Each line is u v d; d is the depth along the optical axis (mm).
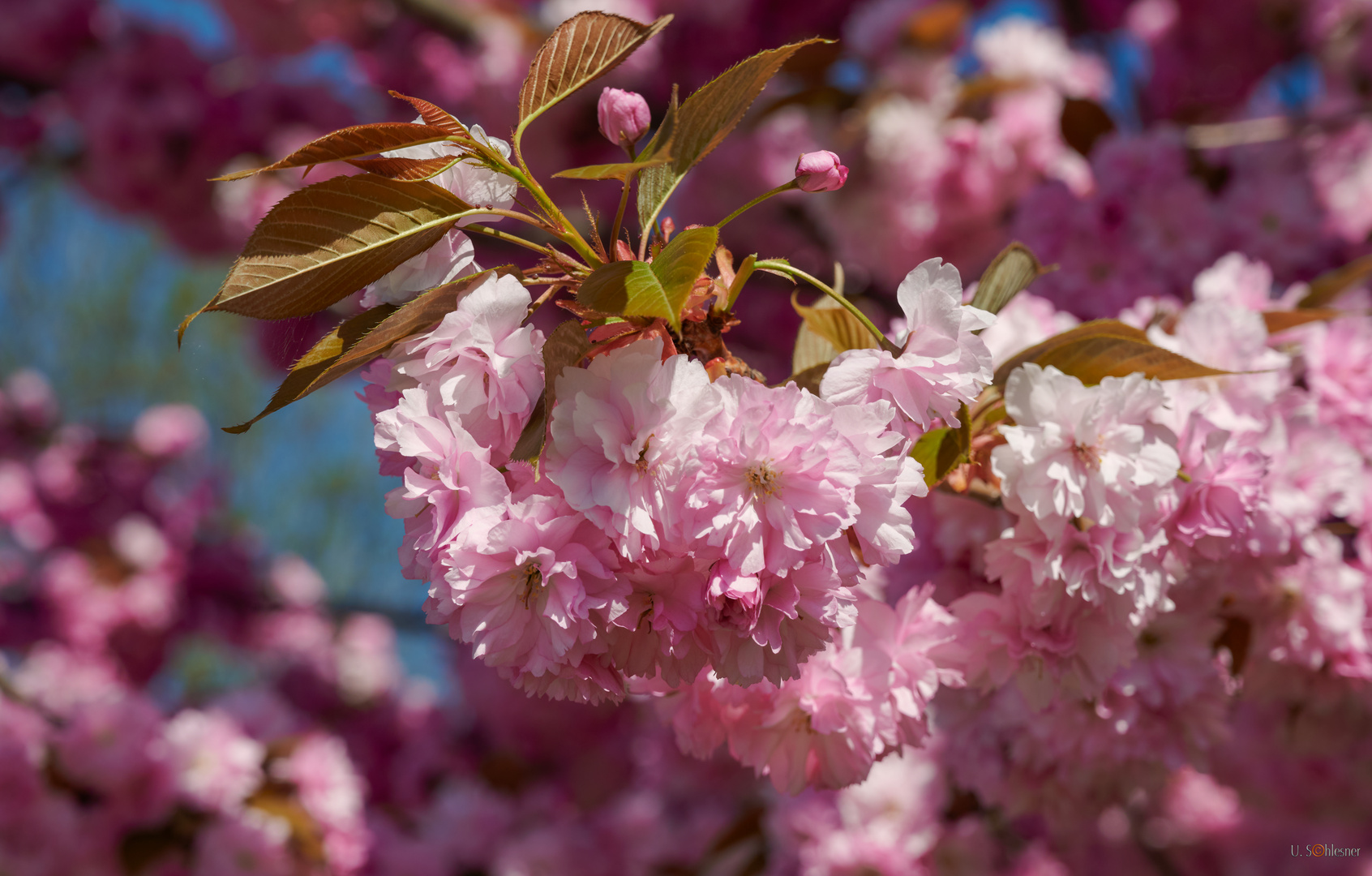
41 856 1790
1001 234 1998
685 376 860
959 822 1577
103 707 1893
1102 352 958
